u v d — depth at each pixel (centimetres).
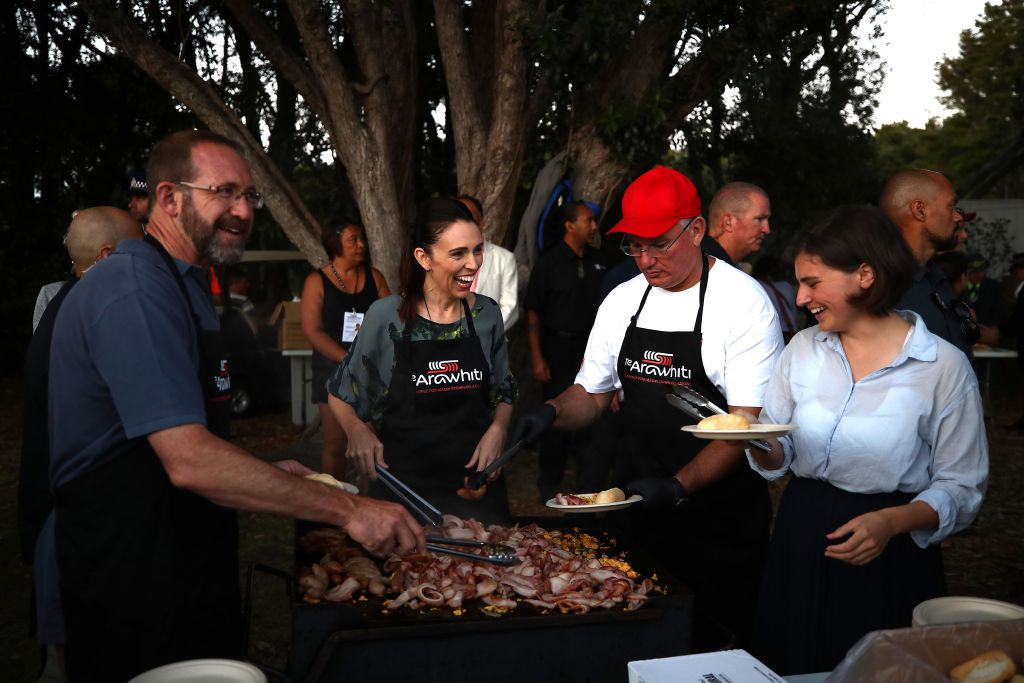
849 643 208
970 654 118
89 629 180
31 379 218
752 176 1372
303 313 514
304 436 794
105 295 169
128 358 165
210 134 187
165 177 183
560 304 593
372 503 182
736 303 249
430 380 280
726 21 628
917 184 270
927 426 202
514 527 246
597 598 187
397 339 280
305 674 173
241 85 1184
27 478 219
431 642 172
